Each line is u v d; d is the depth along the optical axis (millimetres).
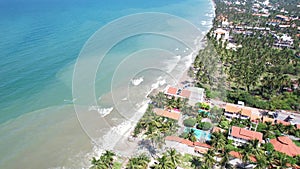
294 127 55219
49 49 102875
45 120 58344
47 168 45594
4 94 68250
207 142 49688
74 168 45500
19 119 58469
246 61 91188
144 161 42344
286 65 93375
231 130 50969
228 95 69812
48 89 71500
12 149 49625
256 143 43594
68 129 55406
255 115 59125
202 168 40344
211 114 58562
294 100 69188
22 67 84438
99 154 48531
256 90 76250
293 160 44000
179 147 48281
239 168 44156
